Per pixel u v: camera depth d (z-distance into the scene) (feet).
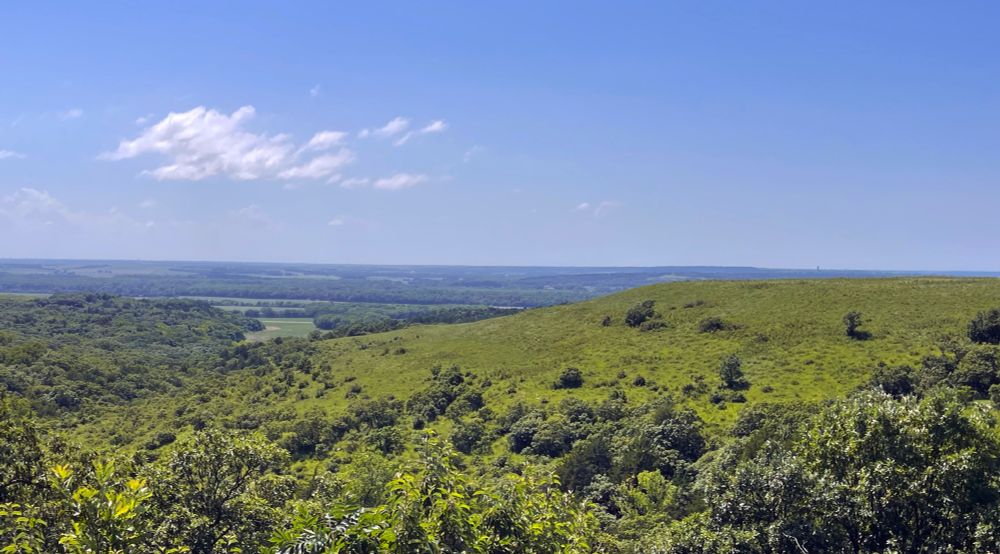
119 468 63.77
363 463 141.18
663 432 188.65
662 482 162.61
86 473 60.59
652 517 147.02
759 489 65.36
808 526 61.98
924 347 232.12
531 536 38.52
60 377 288.92
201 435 70.54
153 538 59.21
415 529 33.55
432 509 35.96
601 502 165.89
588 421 219.00
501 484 42.98
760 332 281.13
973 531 58.34
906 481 60.44
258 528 68.49
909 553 60.34
